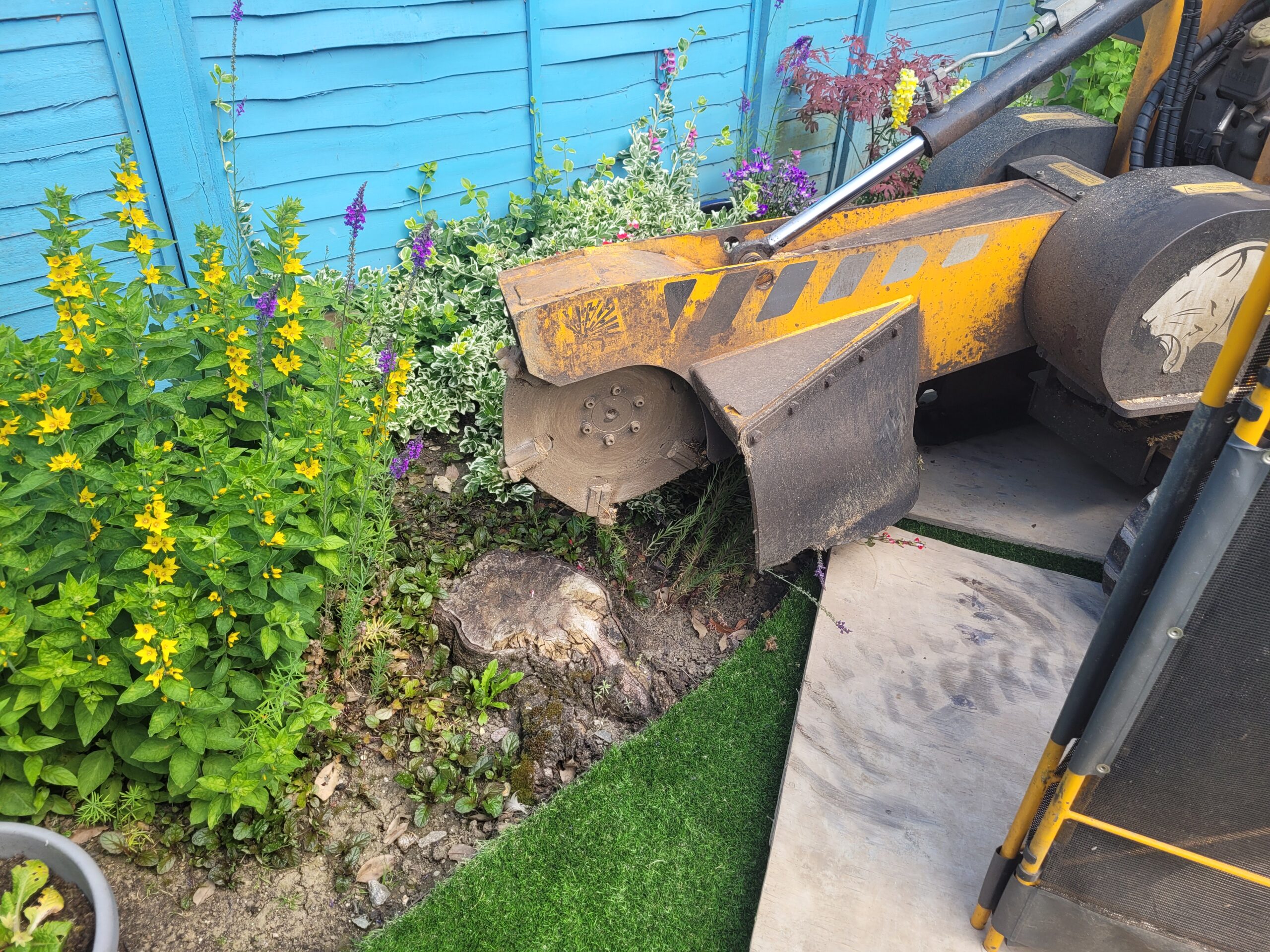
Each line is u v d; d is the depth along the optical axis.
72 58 3.10
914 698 2.90
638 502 3.54
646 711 2.91
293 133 3.73
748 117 5.38
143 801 2.44
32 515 2.24
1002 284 3.18
